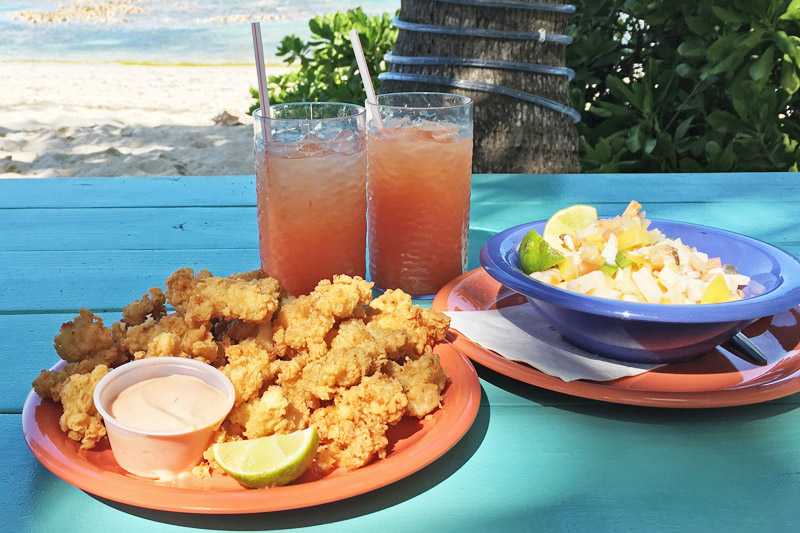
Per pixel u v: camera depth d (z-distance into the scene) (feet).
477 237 4.67
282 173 3.48
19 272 4.10
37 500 2.38
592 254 3.31
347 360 2.58
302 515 2.33
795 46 8.45
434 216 3.72
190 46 27.63
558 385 2.85
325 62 12.16
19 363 3.16
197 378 2.62
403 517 2.34
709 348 3.03
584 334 3.04
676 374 3.00
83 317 2.83
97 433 2.47
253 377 2.55
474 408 2.69
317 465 2.44
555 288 2.93
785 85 8.77
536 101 7.50
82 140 16.98
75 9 35.06
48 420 2.57
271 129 3.48
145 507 2.22
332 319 2.85
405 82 7.57
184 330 2.77
